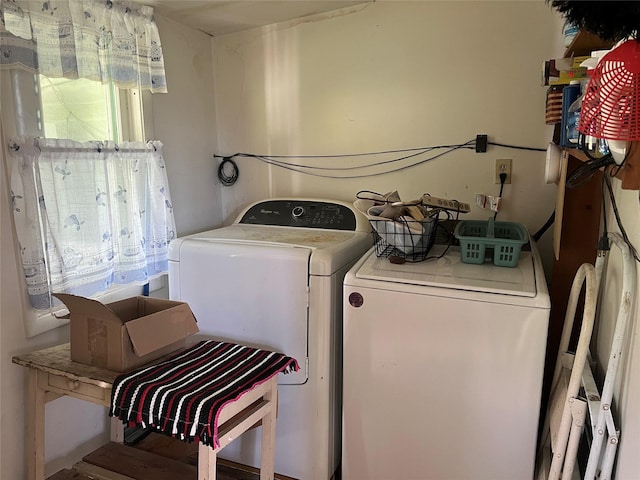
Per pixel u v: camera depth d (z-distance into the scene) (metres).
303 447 1.74
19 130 1.52
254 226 2.25
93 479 1.66
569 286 1.68
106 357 1.43
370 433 1.60
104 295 1.88
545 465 1.46
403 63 2.12
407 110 2.14
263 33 2.37
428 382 1.49
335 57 2.24
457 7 1.99
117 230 1.86
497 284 1.43
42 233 1.56
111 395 1.33
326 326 1.65
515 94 1.96
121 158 1.83
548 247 1.98
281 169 2.45
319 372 1.68
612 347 1.10
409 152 2.17
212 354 1.59
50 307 1.59
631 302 1.09
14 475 1.60
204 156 2.47
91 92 1.83
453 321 1.43
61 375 1.43
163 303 1.62
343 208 2.18
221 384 1.38
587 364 1.40
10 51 1.43
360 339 1.57
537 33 1.89
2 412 1.55
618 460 1.14
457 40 2.01
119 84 1.82
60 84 1.69
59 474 1.69
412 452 1.55
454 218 2.07
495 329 1.39
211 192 2.54
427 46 2.07
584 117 0.81
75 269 1.67
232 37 2.45
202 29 2.37
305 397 1.71
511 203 2.03
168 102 2.21
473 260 1.66
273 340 1.73
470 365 1.43
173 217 2.13
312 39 2.28
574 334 1.69
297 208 2.26
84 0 1.66
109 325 1.41
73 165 1.64
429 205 1.70
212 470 1.30
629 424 1.05
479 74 2.00
